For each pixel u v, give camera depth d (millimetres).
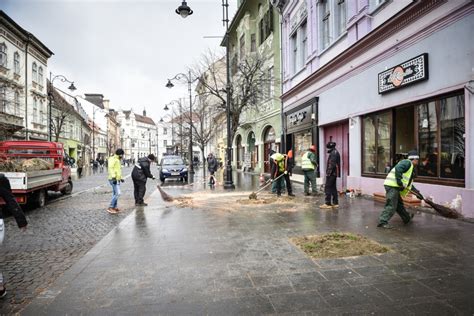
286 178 11578
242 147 32688
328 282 3818
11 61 26000
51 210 10273
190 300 3465
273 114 22031
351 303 3295
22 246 6047
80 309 3328
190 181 22000
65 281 4059
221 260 4699
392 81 9297
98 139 64812
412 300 3322
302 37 17250
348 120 12398
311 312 3141
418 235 5758
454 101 7520
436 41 7789
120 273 4301
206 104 33344
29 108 28906
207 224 7148
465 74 6992
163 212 8914
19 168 10344
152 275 4199
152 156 10820
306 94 16234
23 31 26906
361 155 11375
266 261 4602
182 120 38156
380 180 10250
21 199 9391
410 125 9133
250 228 6652
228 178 15562
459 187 7312
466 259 4473
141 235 6316
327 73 13656
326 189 9031
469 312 3068
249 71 19734
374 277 3924
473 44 6777
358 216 7641
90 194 14867
